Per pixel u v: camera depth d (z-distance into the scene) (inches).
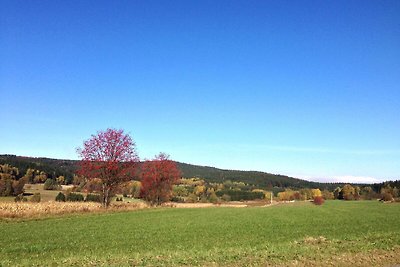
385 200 4756.4
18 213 1678.2
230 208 2878.9
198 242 1013.2
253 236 1163.3
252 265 587.5
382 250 747.4
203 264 587.5
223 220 1779.0
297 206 3494.1
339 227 1508.4
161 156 2878.9
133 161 2305.6
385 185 5915.4
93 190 2316.7
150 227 1412.4
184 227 1432.1
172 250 846.5
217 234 1213.1
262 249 776.3
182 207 2861.7
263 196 5644.7
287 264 600.7
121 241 1032.8
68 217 1734.7
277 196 5767.7
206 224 1566.2
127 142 2285.9
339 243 845.8
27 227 1348.4
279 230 1364.4
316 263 618.2
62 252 837.2
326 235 1187.3
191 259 627.5
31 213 1731.1
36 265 597.0
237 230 1344.7
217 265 583.8
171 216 1950.1
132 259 645.3
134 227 1402.6
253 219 1870.1
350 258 661.3
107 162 2236.7
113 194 2304.4
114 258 666.2
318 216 2178.9
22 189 3110.2
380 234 1098.1
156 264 591.5
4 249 876.0
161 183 2866.6
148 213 2106.3
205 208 2795.3
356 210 2817.4
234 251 732.0
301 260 628.4
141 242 1013.2
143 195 2896.2
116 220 1669.5
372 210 2837.1
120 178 2282.2
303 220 1865.2
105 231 1266.0
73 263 612.1
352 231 1334.9
